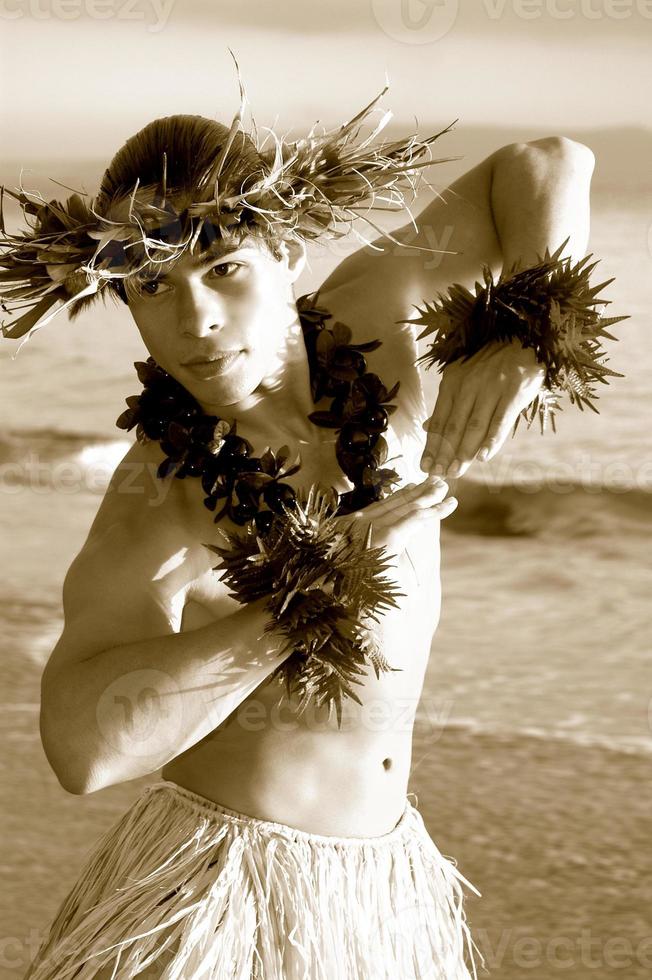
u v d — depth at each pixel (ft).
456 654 21.76
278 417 6.60
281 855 6.51
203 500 6.32
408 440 7.11
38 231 6.12
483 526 33.24
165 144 5.87
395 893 6.87
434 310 7.02
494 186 7.43
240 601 5.84
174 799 6.79
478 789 15.11
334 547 5.80
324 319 7.03
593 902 12.35
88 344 54.13
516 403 6.43
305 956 6.31
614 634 23.11
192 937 6.18
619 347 46.98
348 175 6.25
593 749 16.42
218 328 5.83
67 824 13.87
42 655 19.69
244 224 5.79
